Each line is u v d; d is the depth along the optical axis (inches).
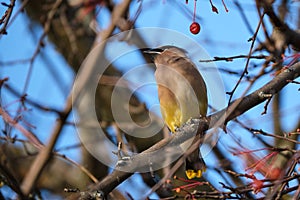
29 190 396.5
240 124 426.6
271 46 412.8
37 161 404.8
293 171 377.1
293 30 415.2
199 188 491.2
